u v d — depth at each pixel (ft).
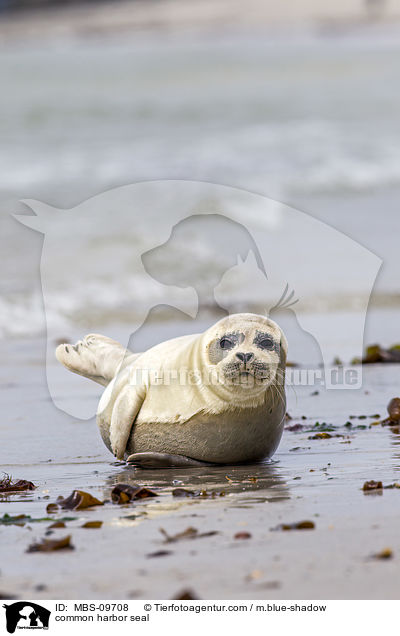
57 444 85.97
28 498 65.87
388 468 70.95
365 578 44.60
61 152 320.91
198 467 74.69
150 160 309.83
